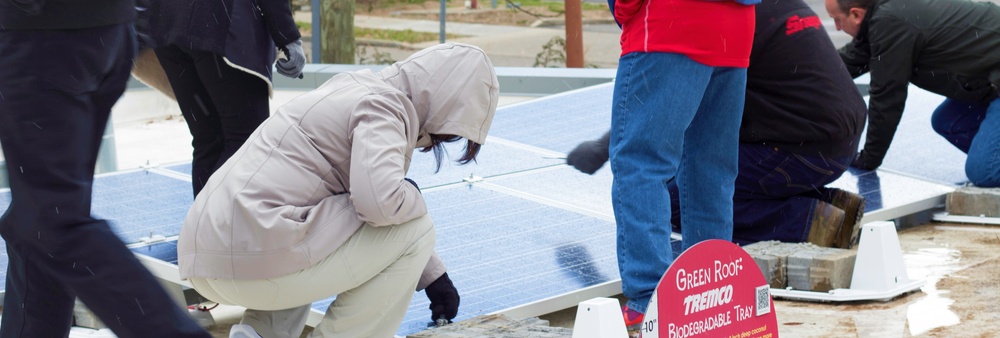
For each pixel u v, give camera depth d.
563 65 16.22
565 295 3.84
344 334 3.20
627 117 3.71
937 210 5.72
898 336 3.72
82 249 2.83
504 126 6.32
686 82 3.64
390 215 3.02
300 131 3.11
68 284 2.85
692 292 2.96
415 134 3.18
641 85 3.66
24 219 2.84
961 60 5.63
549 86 9.07
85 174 2.91
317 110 3.12
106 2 2.91
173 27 4.09
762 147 4.84
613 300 3.14
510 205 4.88
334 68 9.77
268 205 3.03
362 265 3.10
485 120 3.27
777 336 3.25
